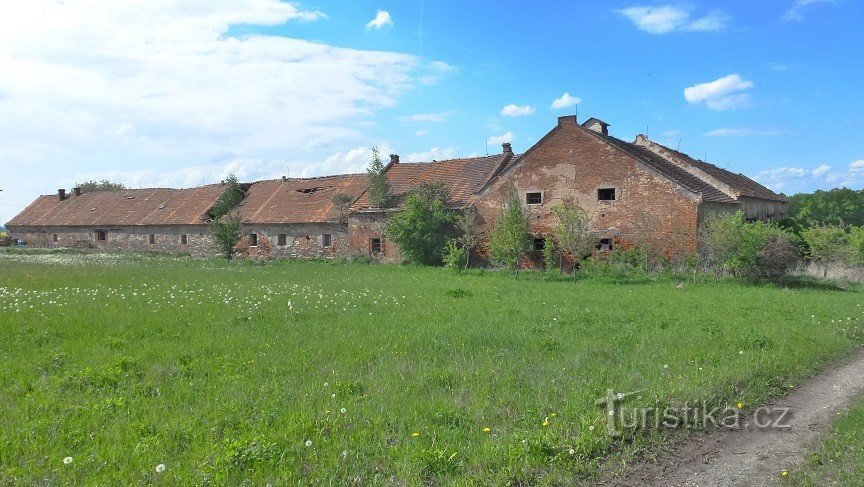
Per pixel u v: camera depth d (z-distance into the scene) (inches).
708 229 1018.1
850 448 252.7
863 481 220.4
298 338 439.2
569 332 479.5
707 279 995.3
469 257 1352.1
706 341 446.0
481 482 214.5
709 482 226.5
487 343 434.6
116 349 400.8
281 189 1989.4
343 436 247.0
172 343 417.4
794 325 524.1
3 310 535.5
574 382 331.0
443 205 1379.2
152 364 361.1
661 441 262.5
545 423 262.2
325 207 1748.3
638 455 248.8
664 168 1187.3
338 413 272.5
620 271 1045.8
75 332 450.9
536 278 1064.8
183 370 345.7
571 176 1245.7
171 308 566.9
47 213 2480.3
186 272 1100.5
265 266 1387.8
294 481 207.8
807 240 1139.3
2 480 203.8
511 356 393.7
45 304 584.1
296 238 1761.8
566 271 1231.5
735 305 662.5
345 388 310.7
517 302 668.1
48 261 1449.3
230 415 268.2
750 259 941.2
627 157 1175.6
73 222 2322.8
